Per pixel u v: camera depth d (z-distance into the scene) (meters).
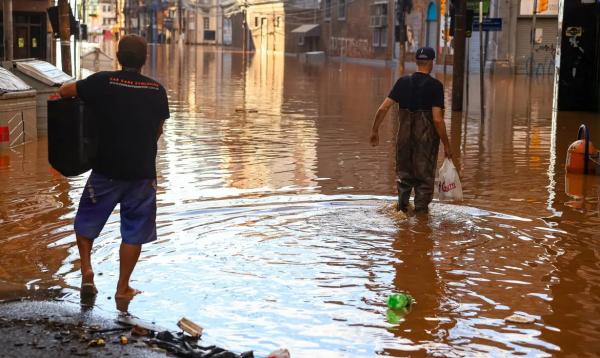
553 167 16.59
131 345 6.52
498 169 16.27
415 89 11.71
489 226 11.20
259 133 21.75
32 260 9.18
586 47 29.94
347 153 18.06
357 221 11.31
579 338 7.09
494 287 8.49
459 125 24.70
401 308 7.75
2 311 7.32
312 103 32.19
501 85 46.84
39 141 19.30
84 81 7.91
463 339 7.03
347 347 6.82
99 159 7.90
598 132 23.41
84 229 7.98
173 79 46.97
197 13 157.50
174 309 7.67
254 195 12.99
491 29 27.66
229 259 9.37
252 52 119.06
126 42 8.00
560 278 8.83
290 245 10.01
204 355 6.38
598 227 11.22
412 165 11.84
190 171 15.34
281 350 6.39
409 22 72.50
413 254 9.70
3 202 12.29
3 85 18.09
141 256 9.41
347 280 8.67
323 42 101.50
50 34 49.19
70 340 6.60
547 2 57.50
